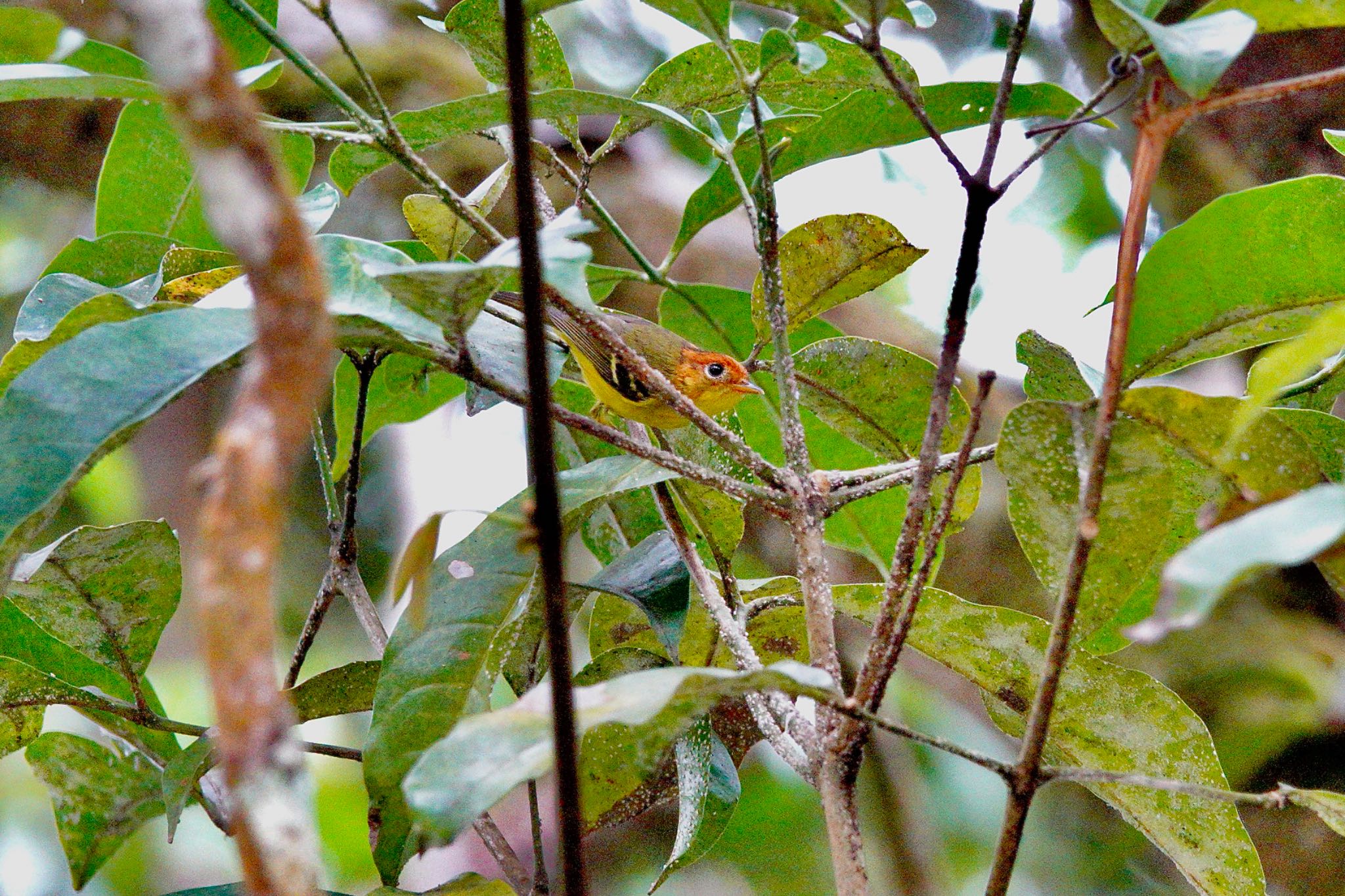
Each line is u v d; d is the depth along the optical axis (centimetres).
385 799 346
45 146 997
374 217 952
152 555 404
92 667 455
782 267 420
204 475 178
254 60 464
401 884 959
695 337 543
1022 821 273
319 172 951
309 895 171
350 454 452
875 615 434
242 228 179
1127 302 266
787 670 266
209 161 179
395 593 272
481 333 426
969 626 403
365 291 335
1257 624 934
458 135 405
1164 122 262
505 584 377
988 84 425
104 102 990
